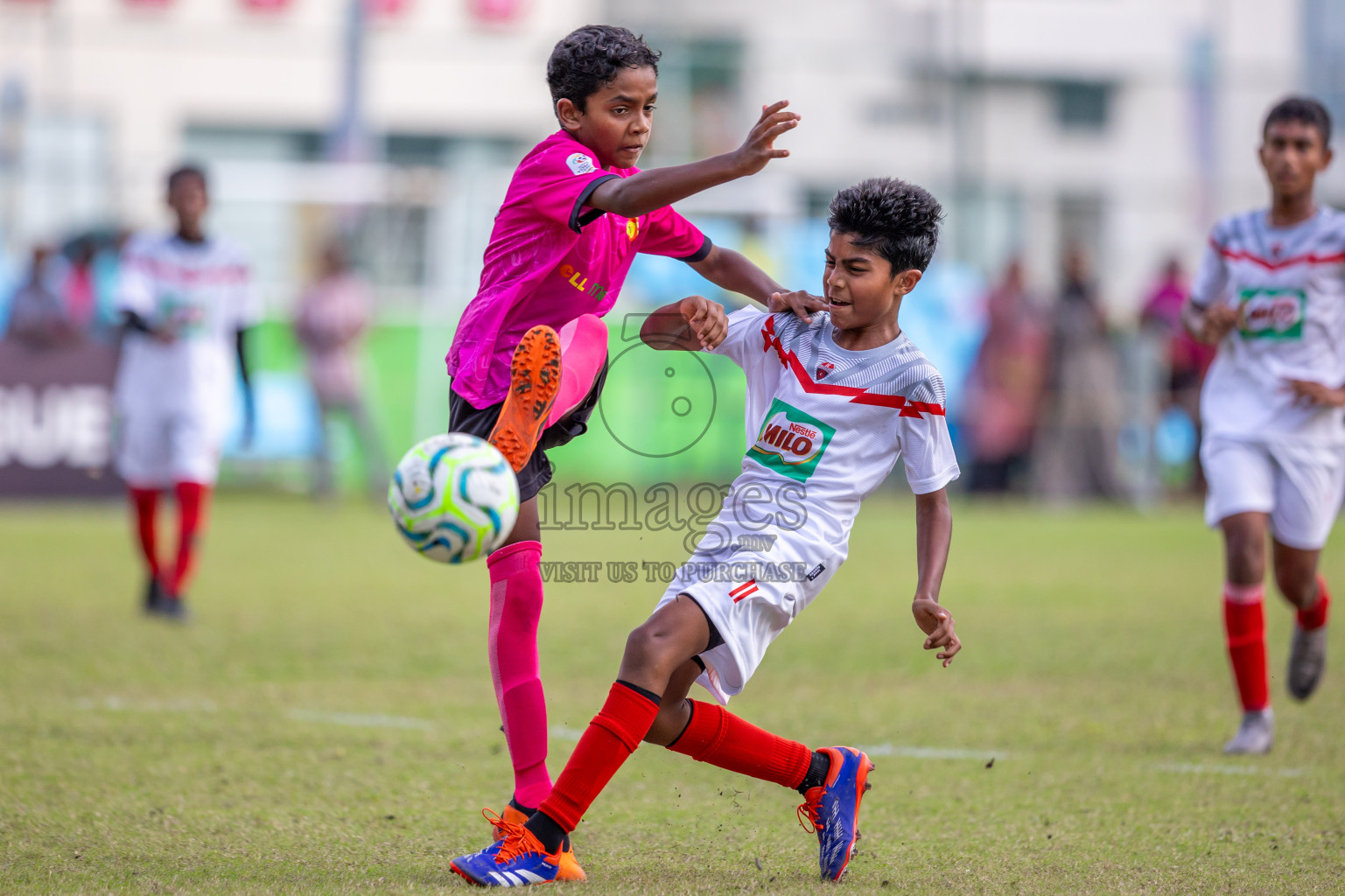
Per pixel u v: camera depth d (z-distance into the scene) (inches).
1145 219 2174.0
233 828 576.1
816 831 531.8
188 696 843.4
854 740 749.3
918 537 511.5
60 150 2349.9
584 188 505.7
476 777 666.8
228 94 2576.3
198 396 1125.7
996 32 2378.2
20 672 901.8
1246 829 587.2
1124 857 545.6
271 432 1962.4
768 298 592.4
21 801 610.5
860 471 514.9
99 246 1900.8
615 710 486.9
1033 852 552.1
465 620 1137.4
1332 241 766.5
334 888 486.6
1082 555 1530.5
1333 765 703.1
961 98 2362.2
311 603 1207.6
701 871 527.2
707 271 608.1
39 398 1891.0
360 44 2418.8
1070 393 2007.9
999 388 2010.3
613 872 522.3
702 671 513.7
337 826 580.7
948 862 539.2
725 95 2346.2
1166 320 2011.6
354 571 1400.1
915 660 976.9
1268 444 765.9
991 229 2159.2
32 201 2011.6
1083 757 716.0
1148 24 2402.8
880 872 525.7
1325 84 2338.8
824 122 2353.6
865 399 509.4
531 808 519.8
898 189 498.9
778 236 2030.0
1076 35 2383.1
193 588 1277.1
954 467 515.5
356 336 1908.2
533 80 2635.3
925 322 2010.3
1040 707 831.1
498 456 481.7
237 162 2603.3
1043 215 2164.1
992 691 874.8
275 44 2591.0
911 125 2373.3
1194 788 655.8
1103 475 2027.6
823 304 519.2
